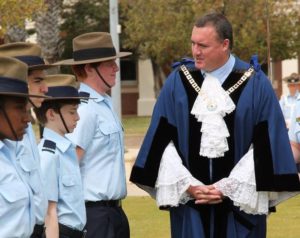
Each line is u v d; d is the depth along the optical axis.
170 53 60.00
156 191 12.33
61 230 10.92
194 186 11.91
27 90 8.62
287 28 55.69
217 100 11.98
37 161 9.33
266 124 11.95
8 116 8.43
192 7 54.97
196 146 12.02
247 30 53.91
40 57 10.30
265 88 12.04
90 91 12.37
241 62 12.27
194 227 12.01
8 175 8.41
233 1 53.88
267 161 11.84
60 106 11.01
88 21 71.31
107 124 12.29
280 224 21.27
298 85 30.75
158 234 19.94
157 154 12.12
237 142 11.97
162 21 58.28
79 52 12.43
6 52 10.26
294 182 11.88
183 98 12.12
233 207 12.04
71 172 10.98
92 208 12.16
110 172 12.29
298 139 13.71
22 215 8.48
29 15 40.84
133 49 71.44
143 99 78.44
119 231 12.41
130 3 62.25
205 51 11.92
